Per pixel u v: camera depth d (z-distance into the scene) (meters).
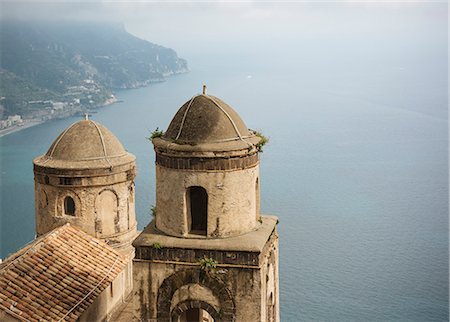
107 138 29.39
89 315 23.14
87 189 28.05
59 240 25.83
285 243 59.19
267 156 104.19
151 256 19.55
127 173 29.11
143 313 19.84
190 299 19.42
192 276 19.31
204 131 19.61
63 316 21.38
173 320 19.62
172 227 19.92
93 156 28.47
